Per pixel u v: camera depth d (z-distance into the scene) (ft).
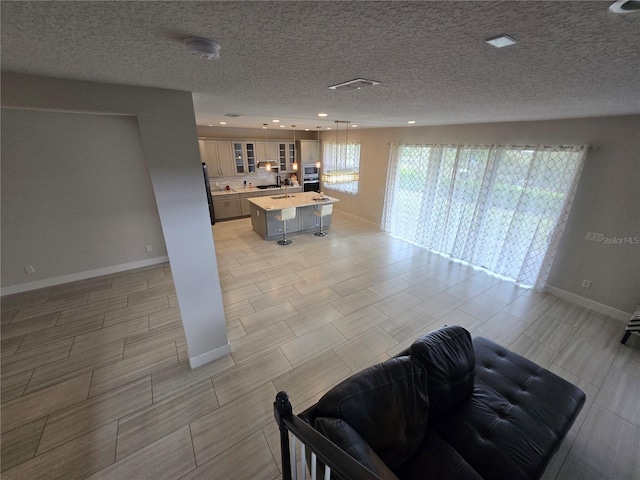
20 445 6.43
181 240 7.44
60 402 7.48
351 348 9.55
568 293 12.30
